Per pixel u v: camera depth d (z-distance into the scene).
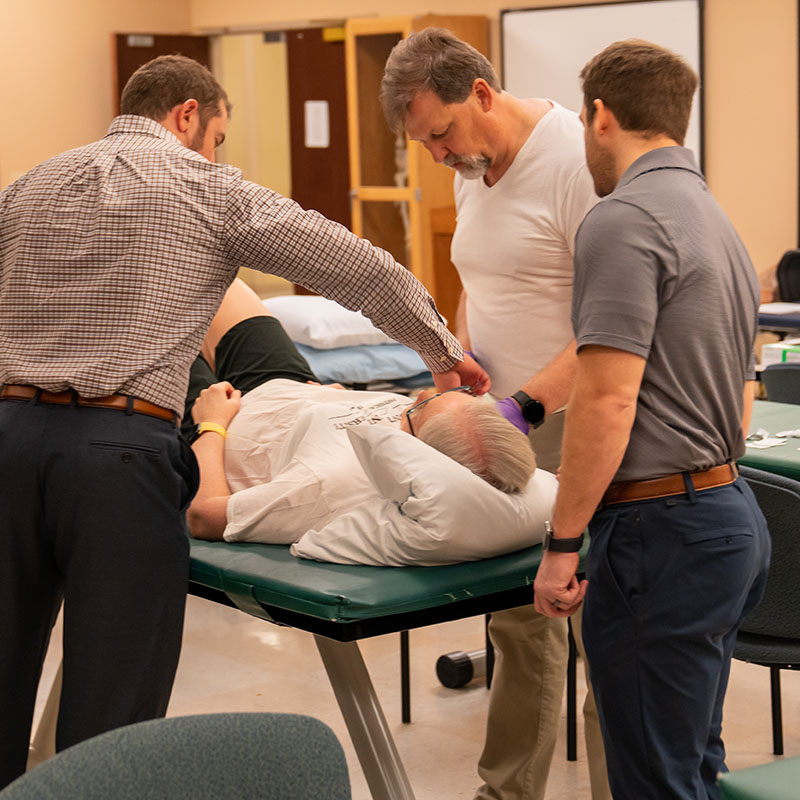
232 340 3.18
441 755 2.91
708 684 1.68
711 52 6.90
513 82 7.65
